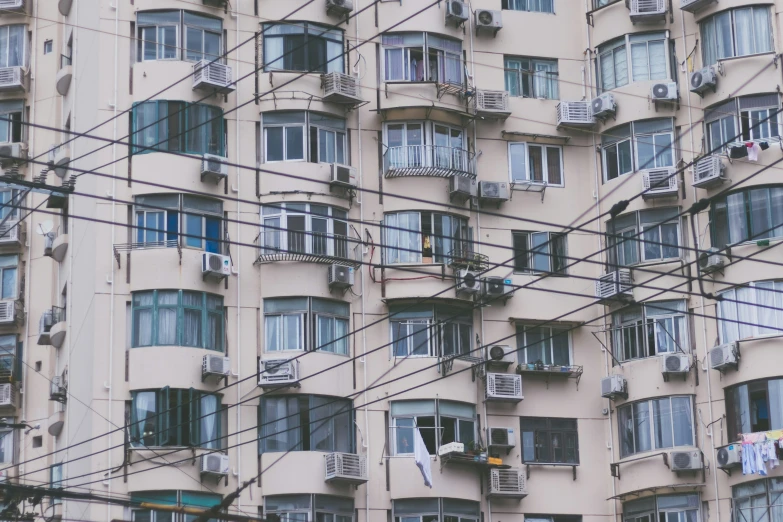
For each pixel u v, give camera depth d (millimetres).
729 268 47688
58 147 50469
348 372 46875
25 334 52781
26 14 55656
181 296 45750
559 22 52562
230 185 47656
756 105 48844
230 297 46719
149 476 43969
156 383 44781
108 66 47875
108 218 46500
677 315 48312
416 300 47875
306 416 45906
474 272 48188
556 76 52000
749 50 49344
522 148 51000
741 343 46719
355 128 49469
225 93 48312
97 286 45656
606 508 47969
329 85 48812
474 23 51500
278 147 48406
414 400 47031
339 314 47406
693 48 50500
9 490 27781
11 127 54688
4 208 53656
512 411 48281
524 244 50031
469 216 49688
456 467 46812
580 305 49688
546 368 48375
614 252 49844
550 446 48312
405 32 50562
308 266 47281
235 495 29656
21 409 52094
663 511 46844
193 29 48719
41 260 53531
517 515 47281
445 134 50188
